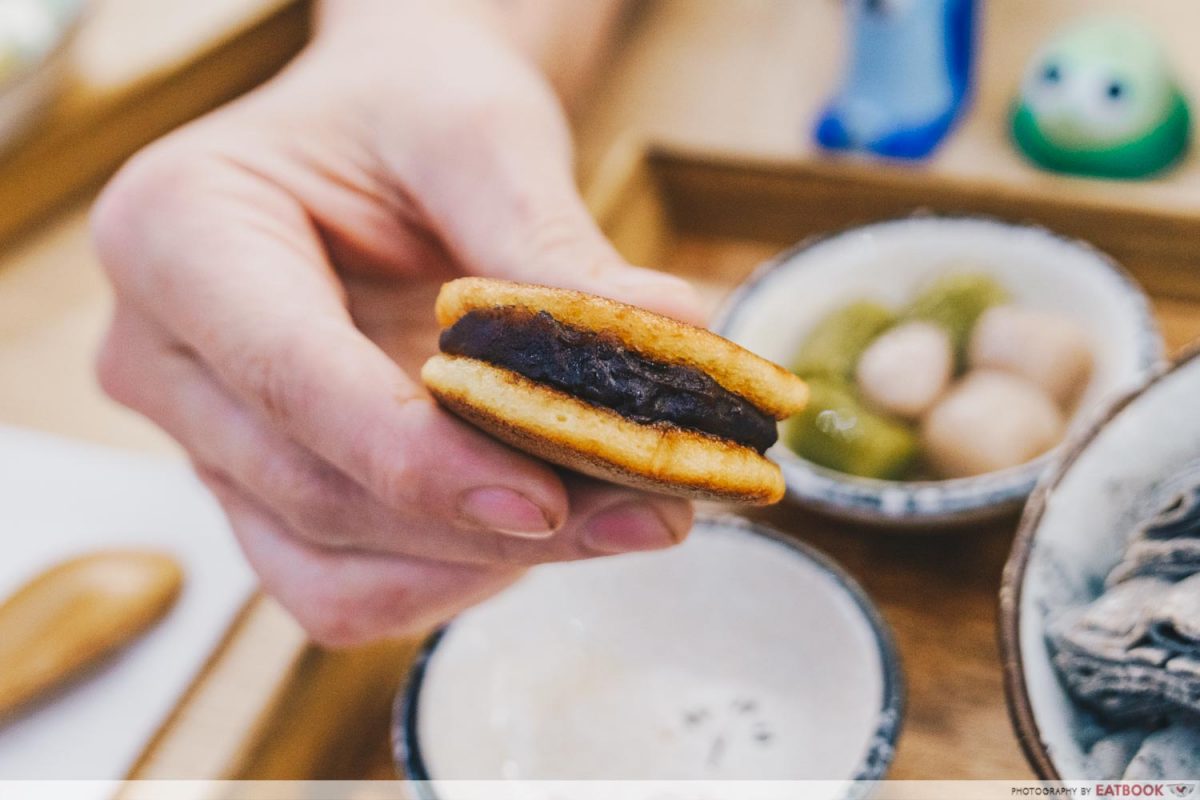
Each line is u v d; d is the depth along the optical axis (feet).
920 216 1.68
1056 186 1.67
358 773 1.45
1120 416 1.26
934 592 1.47
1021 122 1.84
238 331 1.32
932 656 1.43
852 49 1.87
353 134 1.50
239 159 1.45
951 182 1.71
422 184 1.46
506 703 1.44
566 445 1.15
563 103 1.95
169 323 1.39
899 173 1.72
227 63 2.19
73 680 1.48
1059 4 2.03
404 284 1.55
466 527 1.28
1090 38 1.82
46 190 2.04
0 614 1.51
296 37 2.31
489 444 1.24
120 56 2.16
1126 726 1.19
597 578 1.49
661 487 1.19
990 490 1.42
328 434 1.28
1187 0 1.98
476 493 1.23
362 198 1.50
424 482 1.24
